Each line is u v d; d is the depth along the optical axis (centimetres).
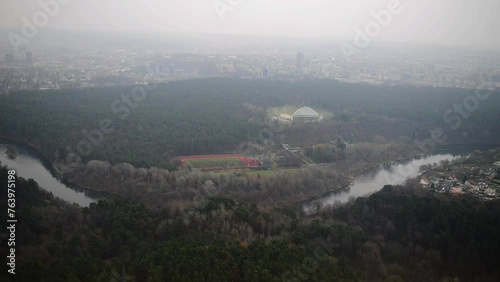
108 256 15788
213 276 13512
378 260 16150
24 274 13625
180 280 13350
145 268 13925
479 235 17475
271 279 13462
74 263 14225
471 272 16025
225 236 16800
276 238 16875
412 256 16838
